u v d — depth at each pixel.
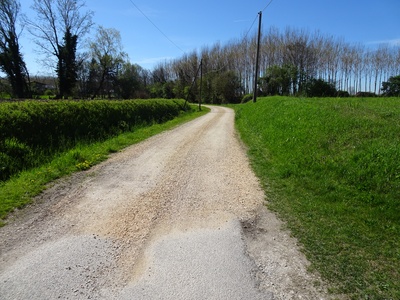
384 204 4.49
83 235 3.83
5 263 3.17
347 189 5.13
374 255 3.39
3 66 36.25
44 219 4.29
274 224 4.24
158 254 3.38
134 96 56.00
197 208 4.77
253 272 3.08
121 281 2.89
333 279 2.97
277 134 9.88
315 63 53.16
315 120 8.95
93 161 7.68
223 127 16.06
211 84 61.19
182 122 19.05
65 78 40.00
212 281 2.90
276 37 56.25
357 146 6.32
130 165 7.47
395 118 7.64
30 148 7.98
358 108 9.75
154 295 2.69
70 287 2.79
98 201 5.03
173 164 7.62
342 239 3.76
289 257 3.38
